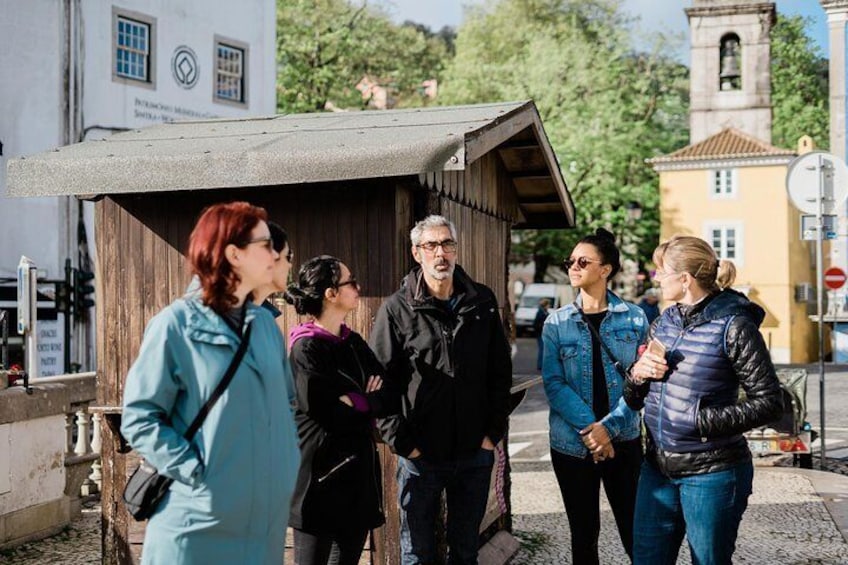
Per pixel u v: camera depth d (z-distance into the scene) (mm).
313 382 4465
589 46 44688
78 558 7191
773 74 57219
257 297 3715
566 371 5508
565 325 5547
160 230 5793
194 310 3418
